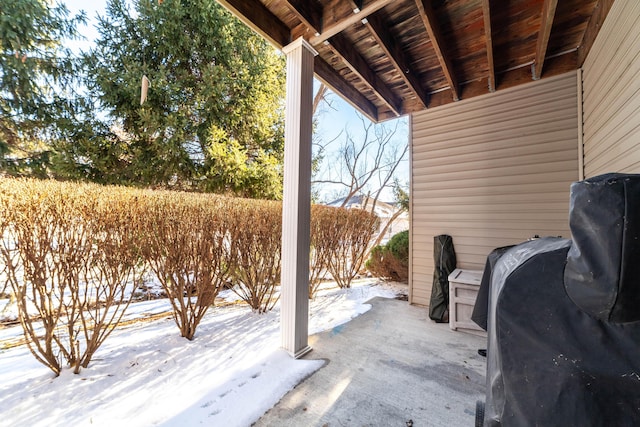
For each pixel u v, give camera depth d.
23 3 4.84
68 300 2.11
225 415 1.56
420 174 3.92
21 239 1.80
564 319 0.66
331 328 2.99
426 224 3.83
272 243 3.49
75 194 2.04
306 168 2.38
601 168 2.27
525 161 3.13
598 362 0.61
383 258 5.63
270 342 2.53
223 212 2.96
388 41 2.60
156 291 3.89
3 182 1.83
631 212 0.58
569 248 0.74
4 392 1.73
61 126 5.15
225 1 1.97
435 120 3.81
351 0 2.03
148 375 1.96
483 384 1.92
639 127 1.59
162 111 5.54
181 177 5.80
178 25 5.71
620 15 1.86
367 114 4.11
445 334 2.83
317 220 4.34
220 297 3.97
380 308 3.74
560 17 2.43
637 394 0.56
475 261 3.41
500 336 0.75
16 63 4.75
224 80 5.99
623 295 0.58
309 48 2.41
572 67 2.87
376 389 1.85
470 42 2.77
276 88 6.93
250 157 6.79
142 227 2.37
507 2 2.26
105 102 5.40
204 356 2.25
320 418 1.57
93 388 1.80
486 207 3.36
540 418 0.64
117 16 5.72
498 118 3.33
